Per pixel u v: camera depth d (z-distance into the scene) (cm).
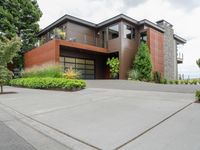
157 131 432
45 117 602
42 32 2631
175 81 2097
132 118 539
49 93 1188
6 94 1219
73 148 365
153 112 593
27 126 520
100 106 718
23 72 2197
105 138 405
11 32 2372
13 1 2456
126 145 367
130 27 2267
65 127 492
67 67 2125
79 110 671
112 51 2209
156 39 2284
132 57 2214
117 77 2189
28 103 855
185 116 539
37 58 2094
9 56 1352
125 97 891
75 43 1934
